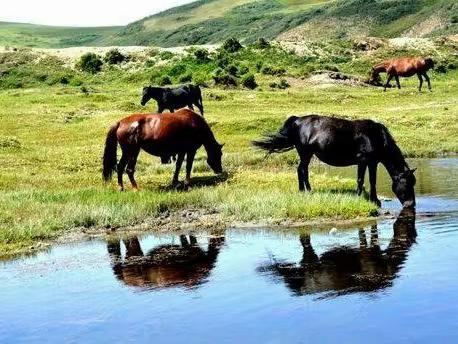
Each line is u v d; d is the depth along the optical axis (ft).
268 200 53.88
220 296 31.86
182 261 39.81
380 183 70.90
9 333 27.91
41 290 34.60
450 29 528.22
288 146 58.39
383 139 54.54
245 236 46.37
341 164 56.08
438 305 28.73
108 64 251.80
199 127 66.18
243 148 102.99
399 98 166.91
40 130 120.57
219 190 59.57
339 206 51.49
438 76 238.68
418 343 24.80
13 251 44.86
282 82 196.24
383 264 36.24
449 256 37.22
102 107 148.05
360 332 26.17
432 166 84.53
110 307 30.94
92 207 53.83
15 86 234.99
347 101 161.79
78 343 26.45
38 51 271.08
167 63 240.32
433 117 125.49
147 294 32.86
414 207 54.44
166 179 72.64
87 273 37.99
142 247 44.68
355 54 266.57
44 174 76.43
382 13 634.02
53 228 50.31
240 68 213.25
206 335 26.66
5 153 90.68
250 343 25.61
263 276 35.22
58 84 233.76
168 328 27.68
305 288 32.53
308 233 46.14
